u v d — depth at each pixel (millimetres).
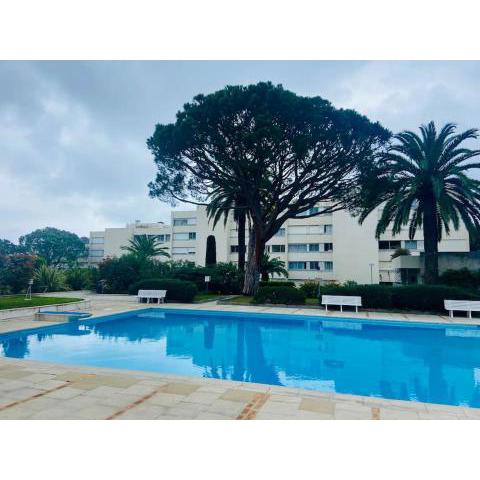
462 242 43344
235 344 11961
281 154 20297
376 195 21562
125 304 21094
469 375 8359
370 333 14031
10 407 5047
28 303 16984
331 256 49781
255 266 25469
